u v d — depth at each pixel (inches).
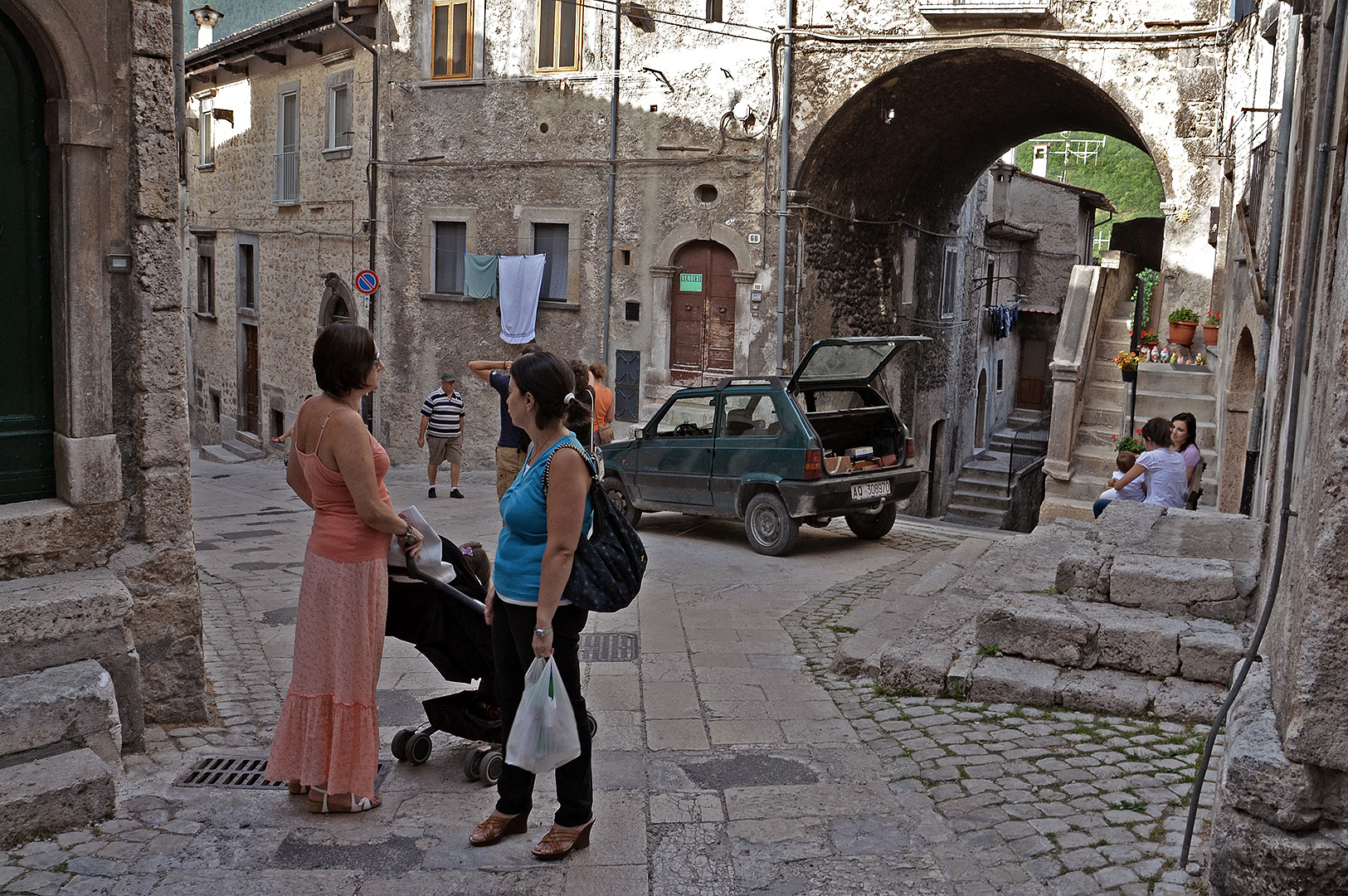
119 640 175.5
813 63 633.6
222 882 136.3
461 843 150.2
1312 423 138.9
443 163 764.0
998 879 137.9
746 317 671.8
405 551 167.2
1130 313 672.4
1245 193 448.5
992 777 173.3
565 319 738.8
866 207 746.2
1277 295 295.4
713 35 658.8
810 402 434.9
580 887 137.9
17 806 144.7
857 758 187.8
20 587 171.9
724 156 666.2
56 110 175.3
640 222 701.3
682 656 263.3
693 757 189.5
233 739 191.6
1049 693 207.8
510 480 371.9
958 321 984.9
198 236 1106.7
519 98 730.8
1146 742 186.5
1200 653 204.4
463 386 781.3
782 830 155.6
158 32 184.2
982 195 1061.1
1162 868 137.5
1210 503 475.2
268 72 940.0
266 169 953.5
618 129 700.0
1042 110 709.3
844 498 415.5
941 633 242.4
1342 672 112.7
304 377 919.7
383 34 773.3
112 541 186.7
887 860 145.3
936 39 601.0
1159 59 559.2
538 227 743.7
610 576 143.7
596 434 470.9
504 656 148.6
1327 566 113.1
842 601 336.2
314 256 887.7
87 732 158.6
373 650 160.1
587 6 698.2
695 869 143.0
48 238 179.9
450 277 784.9
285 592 334.0
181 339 191.3
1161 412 538.0
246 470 865.5
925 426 900.0
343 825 155.2
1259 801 116.8
